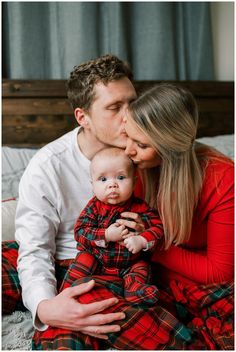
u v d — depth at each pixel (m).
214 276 1.19
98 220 1.19
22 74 2.16
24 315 1.19
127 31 2.37
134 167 1.20
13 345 1.04
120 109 1.22
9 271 1.24
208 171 1.21
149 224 1.19
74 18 2.20
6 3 2.14
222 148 2.11
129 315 1.00
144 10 2.38
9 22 2.14
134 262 1.17
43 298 1.05
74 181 1.30
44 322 1.00
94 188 1.18
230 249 1.19
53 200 1.26
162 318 1.02
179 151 1.13
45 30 2.20
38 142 2.17
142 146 1.12
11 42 2.15
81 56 2.23
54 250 1.28
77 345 0.95
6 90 2.09
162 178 1.18
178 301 1.17
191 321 1.14
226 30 2.69
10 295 1.20
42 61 2.20
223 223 1.19
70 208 1.30
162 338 1.00
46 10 2.19
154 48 2.40
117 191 1.15
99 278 1.10
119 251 1.14
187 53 2.57
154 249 1.21
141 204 1.22
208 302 1.12
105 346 1.02
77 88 1.29
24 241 1.20
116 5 2.27
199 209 1.23
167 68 2.43
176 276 1.24
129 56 2.39
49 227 1.24
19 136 2.14
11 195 1.72
